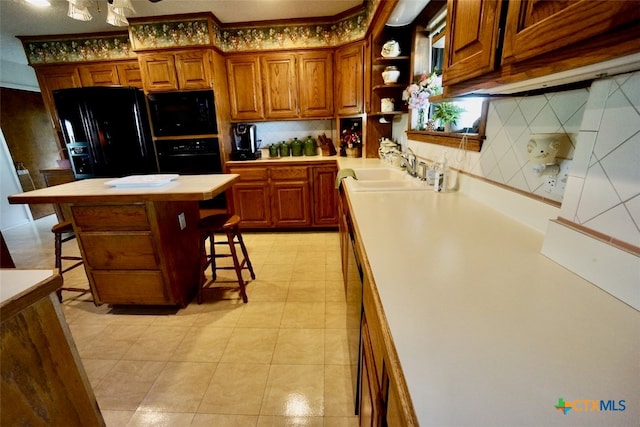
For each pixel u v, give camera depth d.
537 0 0.59
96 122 3.20
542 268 0.80
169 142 3.37
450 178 1.74
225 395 1.43
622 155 0.65
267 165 3.39
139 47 3.13
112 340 1.82
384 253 0.90
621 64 0.54
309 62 3.32
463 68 0.90
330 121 3.80
